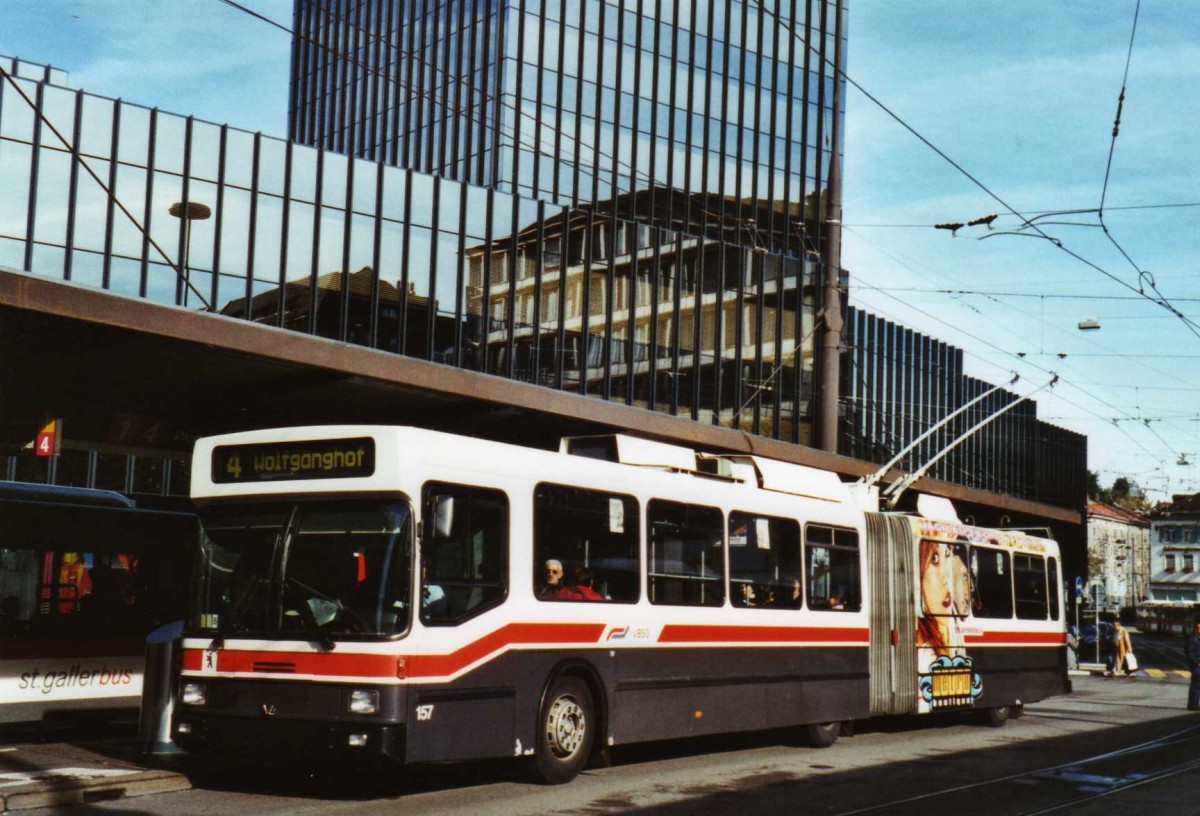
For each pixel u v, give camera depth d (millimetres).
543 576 11422
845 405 51906
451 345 36000
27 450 32688
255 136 32312
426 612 10102
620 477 12562
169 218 30984
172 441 31906
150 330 20094
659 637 12805
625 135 56812
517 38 54875
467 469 10695
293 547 10414
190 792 10617
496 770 12305
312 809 9766
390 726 9766
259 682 10242
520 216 38312
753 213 59625
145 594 16281
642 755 14359
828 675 15695
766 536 14820
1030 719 21719
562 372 39531
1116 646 39750
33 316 19625
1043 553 21750
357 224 33938
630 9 57312
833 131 23922
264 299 32062
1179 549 104688
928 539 18312
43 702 15031
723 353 45562
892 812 10492
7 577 14891
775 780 12352
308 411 28688
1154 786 12625
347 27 65875
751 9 60531
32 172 29453
